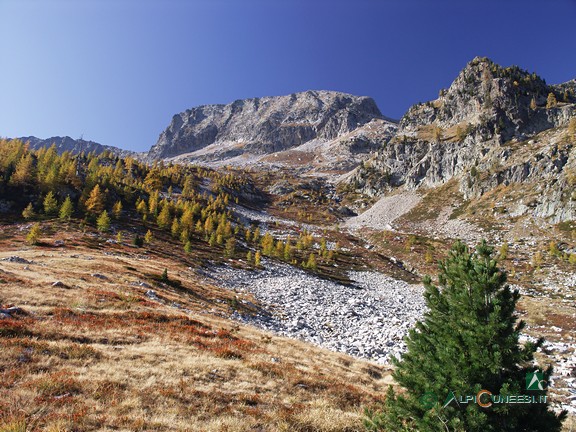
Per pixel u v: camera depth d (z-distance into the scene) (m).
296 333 36.97
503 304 9.11
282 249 102.06
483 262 9.42
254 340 25.88
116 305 26.08
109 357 15.41
